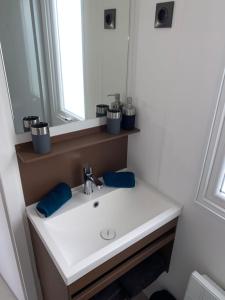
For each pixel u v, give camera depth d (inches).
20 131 40.3
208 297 43.4
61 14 38.3
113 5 42.8
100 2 41.7
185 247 51.8
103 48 45.0
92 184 50.7
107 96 49.5
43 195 47.6
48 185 47.6
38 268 52.8
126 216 51.6
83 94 45.9
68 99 44.1
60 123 44.9
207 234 45.6
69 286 35.8
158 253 58.2
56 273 40.2
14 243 48.0
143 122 51.0
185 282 55.1
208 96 37.1
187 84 39.7
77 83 44.2
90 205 48.9
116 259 40.7
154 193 52.4
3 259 63.0
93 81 46.3
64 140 46.7
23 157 39.1
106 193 51.0
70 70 42.6
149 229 42.9
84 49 43.2
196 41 36.3
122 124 52.3
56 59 40.1
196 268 50.8
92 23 41.9
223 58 33.3
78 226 47.4
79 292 39.6
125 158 58.9
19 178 42.6
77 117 46.9
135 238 41.0
